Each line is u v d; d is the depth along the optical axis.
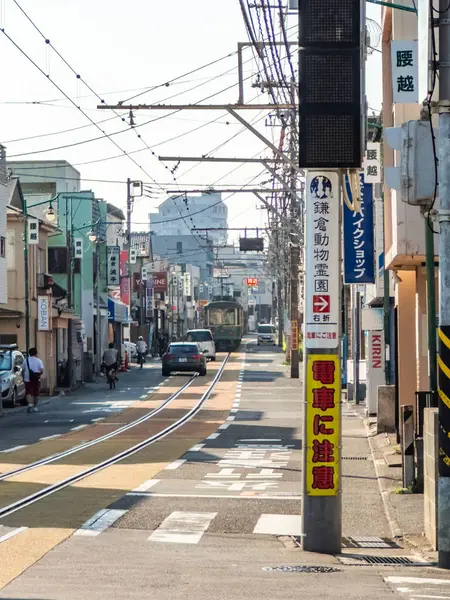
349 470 21.31
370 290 35.12
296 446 25.59
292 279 64.00
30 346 53.34
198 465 21.42
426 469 13.72
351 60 12.31
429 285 17.38
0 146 46.66
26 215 48.94
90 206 72.50
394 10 21.55
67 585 9.87
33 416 37.31
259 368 72.62
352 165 12.31
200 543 12.94
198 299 172.50
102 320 78.75
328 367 12.62
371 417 33.12
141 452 24.16
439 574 11.12
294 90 24.72
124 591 9.56
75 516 14.76
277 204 59.47
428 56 11.75
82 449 24.94
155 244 181.75
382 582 10.41
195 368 63.72
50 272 64.38
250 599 9.24
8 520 14.33
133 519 14.62
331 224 12.55
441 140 11.77
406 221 20.88
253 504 16.20
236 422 33.53
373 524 15.17
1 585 9.85
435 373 17.50
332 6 12.31
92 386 56.84
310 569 11.24
